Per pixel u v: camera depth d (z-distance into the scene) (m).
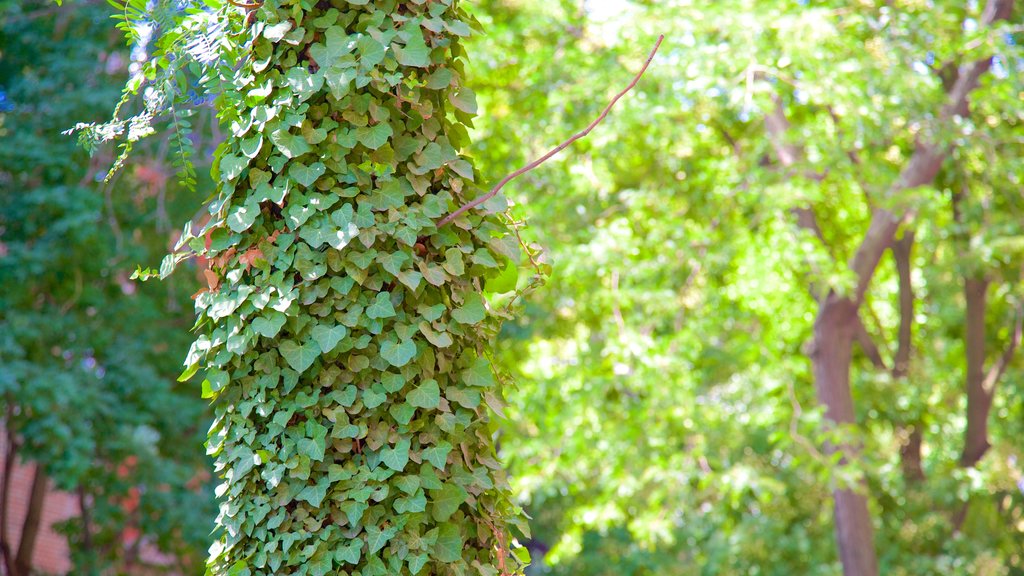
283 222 2.25
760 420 10.23
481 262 2.35
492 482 2.33
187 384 11.97
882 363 11.67
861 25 9.65
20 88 9.70
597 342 9.95
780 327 11.29
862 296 9.96
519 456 9.90
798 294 11.06
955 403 12.66
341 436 2.16
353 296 2.21
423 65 2.26
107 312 10.41
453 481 2.26
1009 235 10.27
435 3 2.37
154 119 2.70
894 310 13.15
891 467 9.52
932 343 12.43
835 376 10.04
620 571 14.83
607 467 10.10
